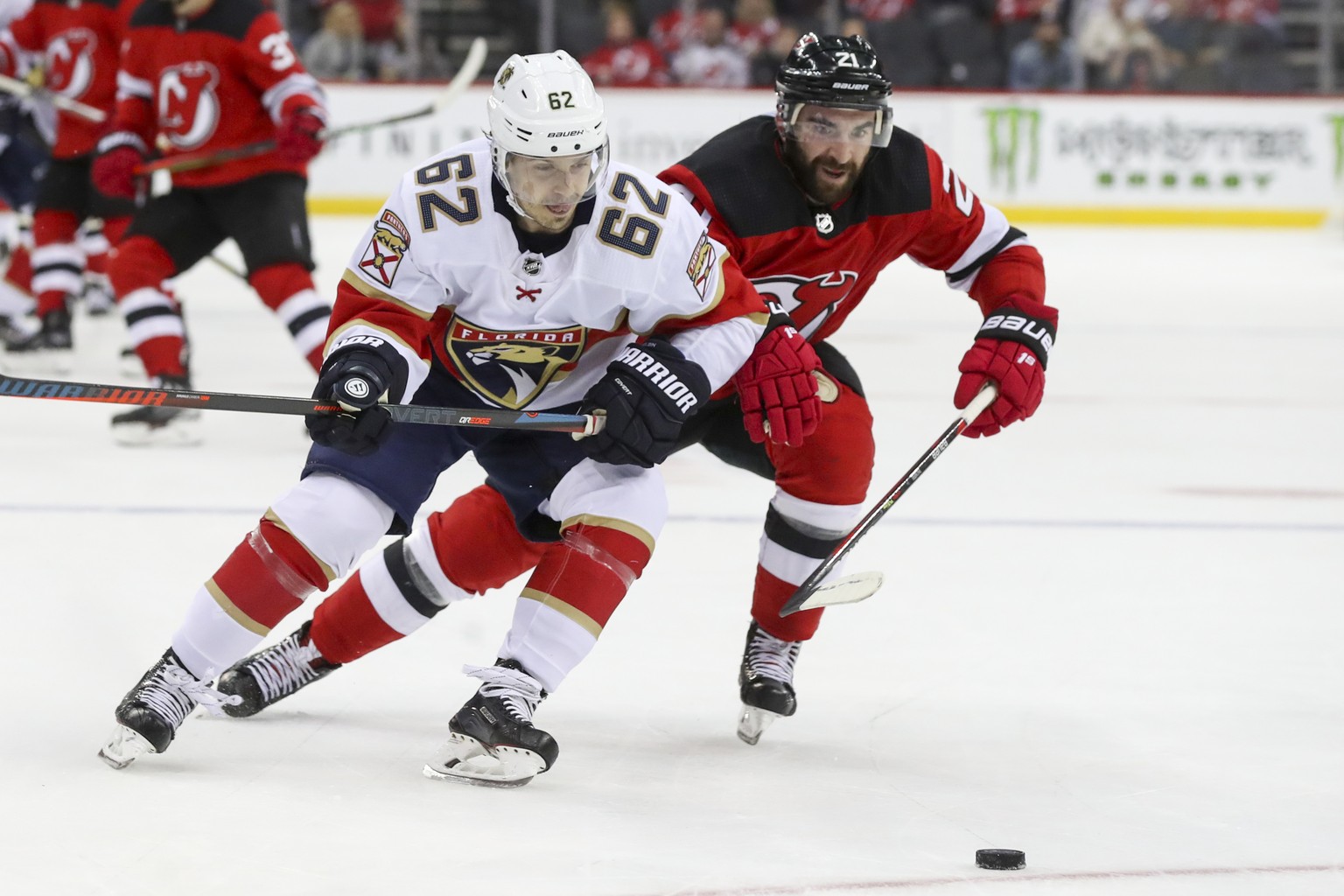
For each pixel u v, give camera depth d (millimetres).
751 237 10617
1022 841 9305
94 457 20688
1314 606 14992
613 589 10047
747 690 11195
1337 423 25047
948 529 17844
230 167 21125
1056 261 45844
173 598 14344
